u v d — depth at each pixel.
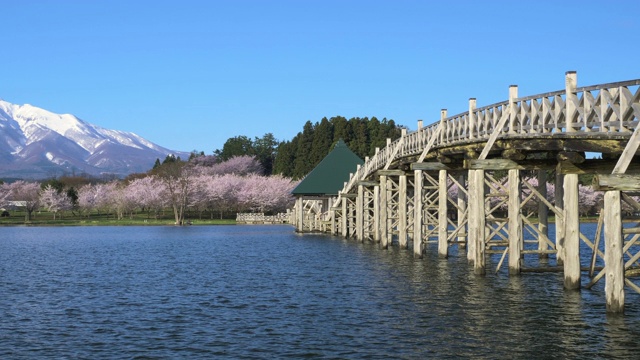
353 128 147.38
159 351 19.33
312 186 86.38
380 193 51.19
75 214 162.25
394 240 63.72
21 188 175.38
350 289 30.09
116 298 29.50
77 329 22.56
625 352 17.67
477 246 30.83
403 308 24.62
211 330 21.97
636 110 19.33
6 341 20.86
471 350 18.33
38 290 32.66
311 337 20.53
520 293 26.62
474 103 31.64
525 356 17.58
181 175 142.62
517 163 28.09
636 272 22.09
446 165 37.34
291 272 38.25
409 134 44.09
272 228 110.00
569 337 19.33
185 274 38.91
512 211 29.23
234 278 36.12
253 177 153.88
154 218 145.12
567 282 26.38
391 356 18.02
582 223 101.94
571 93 23.00
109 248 63.88
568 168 24.92
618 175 18.94
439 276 32.69
